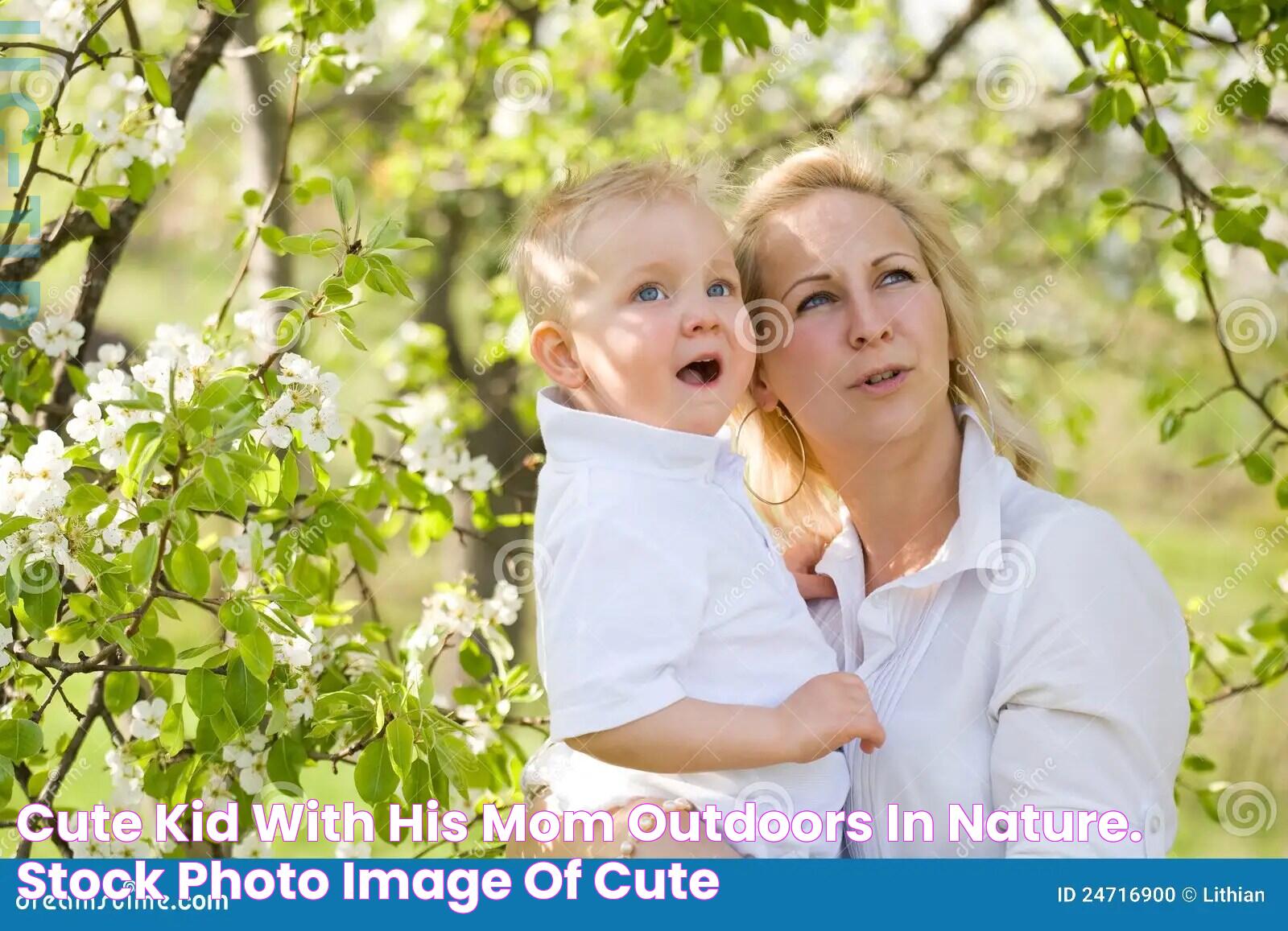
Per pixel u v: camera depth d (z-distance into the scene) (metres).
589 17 4.05
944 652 1.50
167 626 4.58
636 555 1.40
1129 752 1.40
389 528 2.24
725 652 1.46
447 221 4.79
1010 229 4.38
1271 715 3.51
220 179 5.46
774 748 1.36
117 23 3.93
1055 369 4.30
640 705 1.35
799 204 1.61
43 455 1.58
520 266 1.67
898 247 1.57
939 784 1.44
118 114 1.95
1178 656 1.46
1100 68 2.58
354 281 1.61
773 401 1.70
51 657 1.66
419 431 2.21
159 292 6.34
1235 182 3.68
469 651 2.13
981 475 1.52
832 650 1.57
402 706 1.64
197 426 1.45
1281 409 3.99
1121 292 4.45
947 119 4.15
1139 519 5.60
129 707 1.76
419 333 3.79
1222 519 5.41
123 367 2.29
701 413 1.52
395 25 3.87
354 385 4.47
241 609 1.53
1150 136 2.38
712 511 1.50
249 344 2.03
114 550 1.66
